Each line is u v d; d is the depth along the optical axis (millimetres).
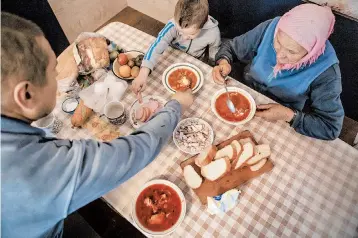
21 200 708
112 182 833
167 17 3062
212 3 2084
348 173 1223
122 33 1715
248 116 1375
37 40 734
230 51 1745
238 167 1220
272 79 1605
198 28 1605
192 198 1184
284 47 1338
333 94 1396
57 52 2709
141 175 1244
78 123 1354
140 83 1469
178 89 1474
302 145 1300
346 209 1145
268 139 1320
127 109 1444
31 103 753
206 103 1439
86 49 1531
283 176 1222
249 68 1761
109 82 1441
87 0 2846
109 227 1674
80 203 804
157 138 971
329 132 1310
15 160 703
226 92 1456
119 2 3176
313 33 1273
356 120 2174
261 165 1225
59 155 768
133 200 1171
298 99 1609
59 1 2631
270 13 1907
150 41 1682
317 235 1098
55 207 753
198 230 1114
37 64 723
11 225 740
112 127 1375
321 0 1654
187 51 1927
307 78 1473
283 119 1363
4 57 668
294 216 1134
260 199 1172
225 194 1148
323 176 1218
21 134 733
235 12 2049
